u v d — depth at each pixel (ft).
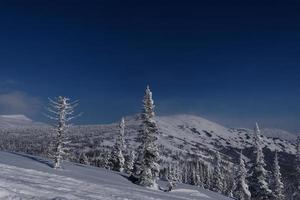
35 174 106.11
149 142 201.16
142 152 199.93
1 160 142.51
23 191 65.46
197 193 206.90
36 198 60.54
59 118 183.52
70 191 82.17
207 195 216.54
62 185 92.12
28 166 140.05
